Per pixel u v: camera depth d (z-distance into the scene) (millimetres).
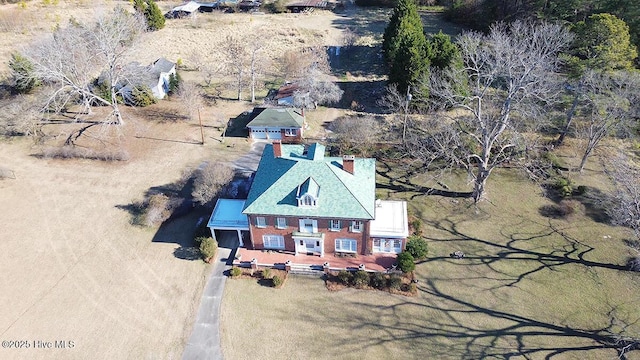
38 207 52562
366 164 46312
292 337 37812
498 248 45750
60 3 103875
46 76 62125
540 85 48844
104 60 72750
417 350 36625
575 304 39781
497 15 81312
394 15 77188
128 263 44938
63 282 43094
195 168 58312
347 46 85938
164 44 89562
